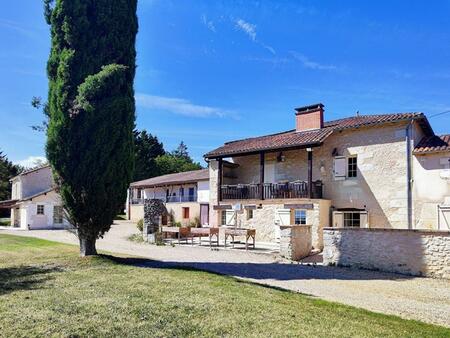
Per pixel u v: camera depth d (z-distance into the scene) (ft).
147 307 20.65
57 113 38.70
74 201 38.93
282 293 26.25
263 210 66.85
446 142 52.70
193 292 24.43
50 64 40.14
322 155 63.31
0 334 16.39
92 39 40.01
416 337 17.93
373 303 26.00
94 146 38.58
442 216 50.26
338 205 60.59
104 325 17.75
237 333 17.24
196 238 73.05
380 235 40.50
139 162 192.95
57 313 19.35
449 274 35.99
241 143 78.64
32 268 34.45
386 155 56.34
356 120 64.13
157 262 40.55
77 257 39.68
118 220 132.57
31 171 119.44
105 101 39.22
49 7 40.65
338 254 43.14
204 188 102.78
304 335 17.20
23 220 108.47
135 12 43.45
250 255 50.47
